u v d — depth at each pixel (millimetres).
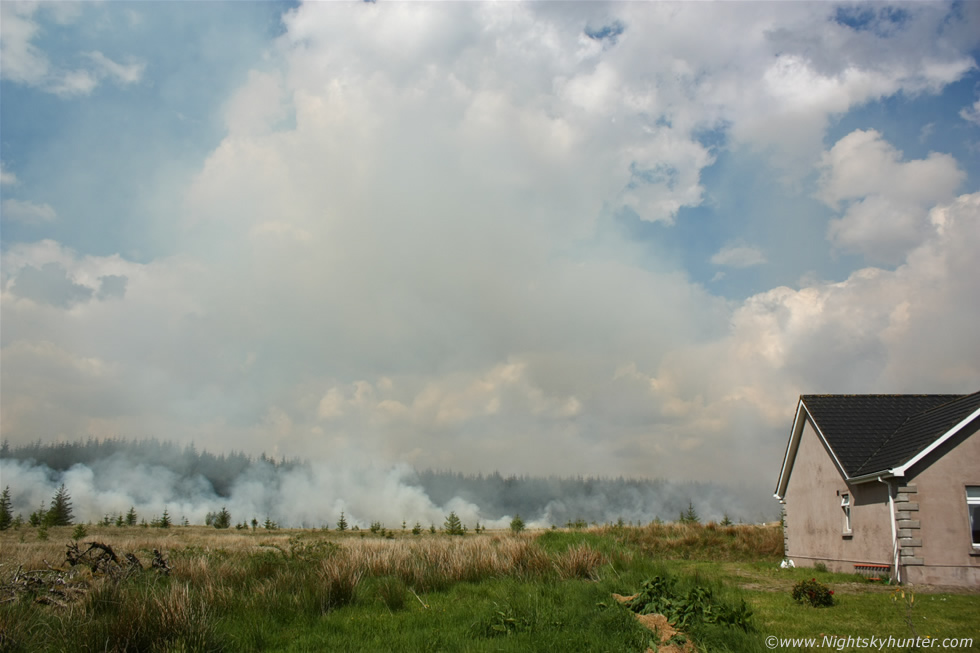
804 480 23469
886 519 17875
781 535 28375
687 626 9555
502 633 9383
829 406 22797
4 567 12906
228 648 8516
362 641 9102
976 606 12641
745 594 13703
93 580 12000
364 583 12641
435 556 15398
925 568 16719
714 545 27688
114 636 8133
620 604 10594
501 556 15469
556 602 11320
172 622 8547
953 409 18625
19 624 8633
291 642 8977
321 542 18719
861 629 10109
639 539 28812
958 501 17125
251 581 12797
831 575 18609
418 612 11055
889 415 22281
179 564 14125
